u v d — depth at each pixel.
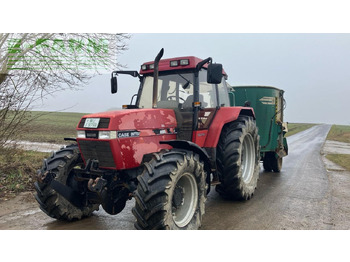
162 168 3.41
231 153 5.07
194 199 3.93
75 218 4.39
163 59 5.02
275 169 8.86
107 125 3.66
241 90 8.30
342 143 22.94
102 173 3.78
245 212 4.82
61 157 4.29
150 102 5.03
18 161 7.48
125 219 4.51
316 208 5.05
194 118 4.57
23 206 5.00
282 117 9.23
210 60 4.38
